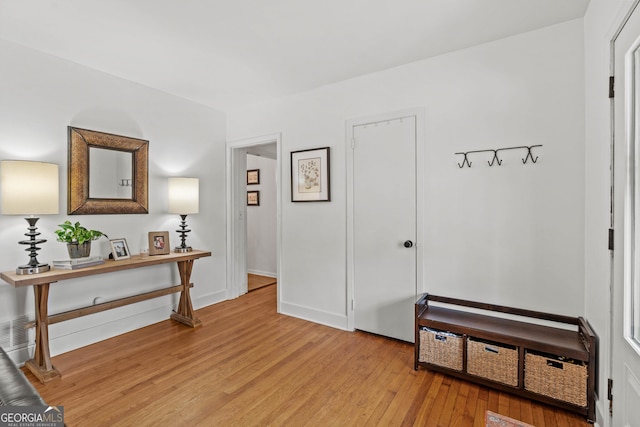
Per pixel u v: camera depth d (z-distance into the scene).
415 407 1.87
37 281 2.08
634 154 1.40
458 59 2.49
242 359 2.46
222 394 2.00
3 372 1.01
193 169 3.66
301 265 3.37
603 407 1.64
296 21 2.10
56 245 2.55
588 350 1.75
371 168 2.89
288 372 2.27
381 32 2.23
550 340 1.91
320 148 3.19
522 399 1.94
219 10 1.97
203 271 3.78
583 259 2.05
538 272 2.20
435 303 2.59
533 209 2.21
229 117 4.01
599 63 1.75
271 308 3.73
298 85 3.18
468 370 2.11
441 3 1.92
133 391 2.03
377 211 2.87
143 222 3.17
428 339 2.25
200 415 1.80
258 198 5.56
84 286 2.74
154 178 3.26
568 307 2.10
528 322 2.21
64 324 2.60
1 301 2.29
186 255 3.09
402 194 2.74
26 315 2.40
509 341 1.96
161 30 2.20
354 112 3.00
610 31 1.56
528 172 2.23
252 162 5.62
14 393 0.90
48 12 1.97
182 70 2.84
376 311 2.90
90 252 2.67
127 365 2.36
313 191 3.25
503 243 2.32
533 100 2.21
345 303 3.08
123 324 2.99
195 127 3.68
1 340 2.29
